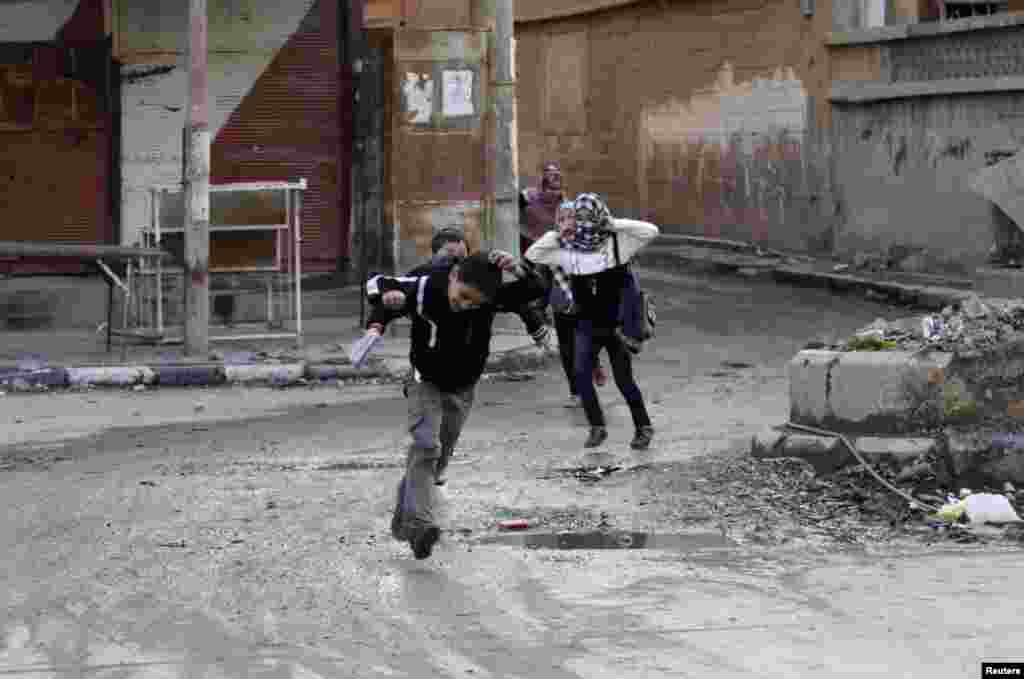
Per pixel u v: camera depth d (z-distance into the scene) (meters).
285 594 8.51
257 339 19.11
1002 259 22.17
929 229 24.09
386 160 21.52
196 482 11.67
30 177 21.39
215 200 18.27
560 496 10.87
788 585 8.48
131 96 21.39
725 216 30.50
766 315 21.98
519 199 17.14
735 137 29.94
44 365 17.27
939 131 23.70
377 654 7.38
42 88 21.33
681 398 15.31
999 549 9.23
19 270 21.44
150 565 9.21
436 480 10.45
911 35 24.05
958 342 11.08
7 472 12.31
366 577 8.84
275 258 18.55
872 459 10.77
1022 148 21.84
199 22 17.44
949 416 10.80
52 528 10.25
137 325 19.75
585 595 8.36
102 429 14.38
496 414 14.73
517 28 40.25
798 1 27.41
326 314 20.98
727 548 9.37
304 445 13.34
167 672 7.17
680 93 32.22
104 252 17.45
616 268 12.29
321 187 21.50
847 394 11.14
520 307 9.38
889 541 9.51
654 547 9.44
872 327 12.12
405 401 15.80
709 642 7.43
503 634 7.66
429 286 9.10
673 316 22.11
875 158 25.39
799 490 10.73
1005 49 22.20
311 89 21.44
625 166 35.09
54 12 21.28
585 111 37.00
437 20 22.39
